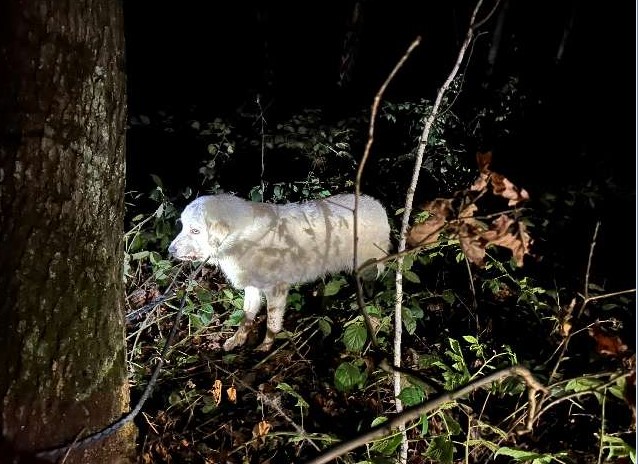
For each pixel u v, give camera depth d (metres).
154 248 4.73
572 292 4.59
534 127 8.40
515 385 2.71
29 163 1.91
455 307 4.30
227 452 2.96
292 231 3.70
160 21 10.95
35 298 2.04
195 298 4.23
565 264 5.06
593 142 8.53
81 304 2.20
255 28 10.90
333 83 11.15
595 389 1.95
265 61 10.85
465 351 3.80
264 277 3.72
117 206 2.31
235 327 4.23
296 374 3.67
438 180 5.88
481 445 2.86
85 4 1.92
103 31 2.02
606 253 5.35
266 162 6.12
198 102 9.27
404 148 6.54
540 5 11.34
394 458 2.56
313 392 3.46
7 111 1.84
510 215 2.04
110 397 2.43
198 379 3.60
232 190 5.74
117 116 2.19
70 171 2.03
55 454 2.19
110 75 2.10
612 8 10.91
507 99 7.94
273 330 3.92
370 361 3.48
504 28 10.78
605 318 4.03
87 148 2.07
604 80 10.48
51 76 1.88
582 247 5.40
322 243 3.81
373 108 1.74
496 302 4.39
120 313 2.46
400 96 10.30
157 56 10.84
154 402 3.30
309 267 3.86
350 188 5.39
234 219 3.48
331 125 6.72
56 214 2.02
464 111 7.95
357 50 10.67
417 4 11.10
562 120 9.09
